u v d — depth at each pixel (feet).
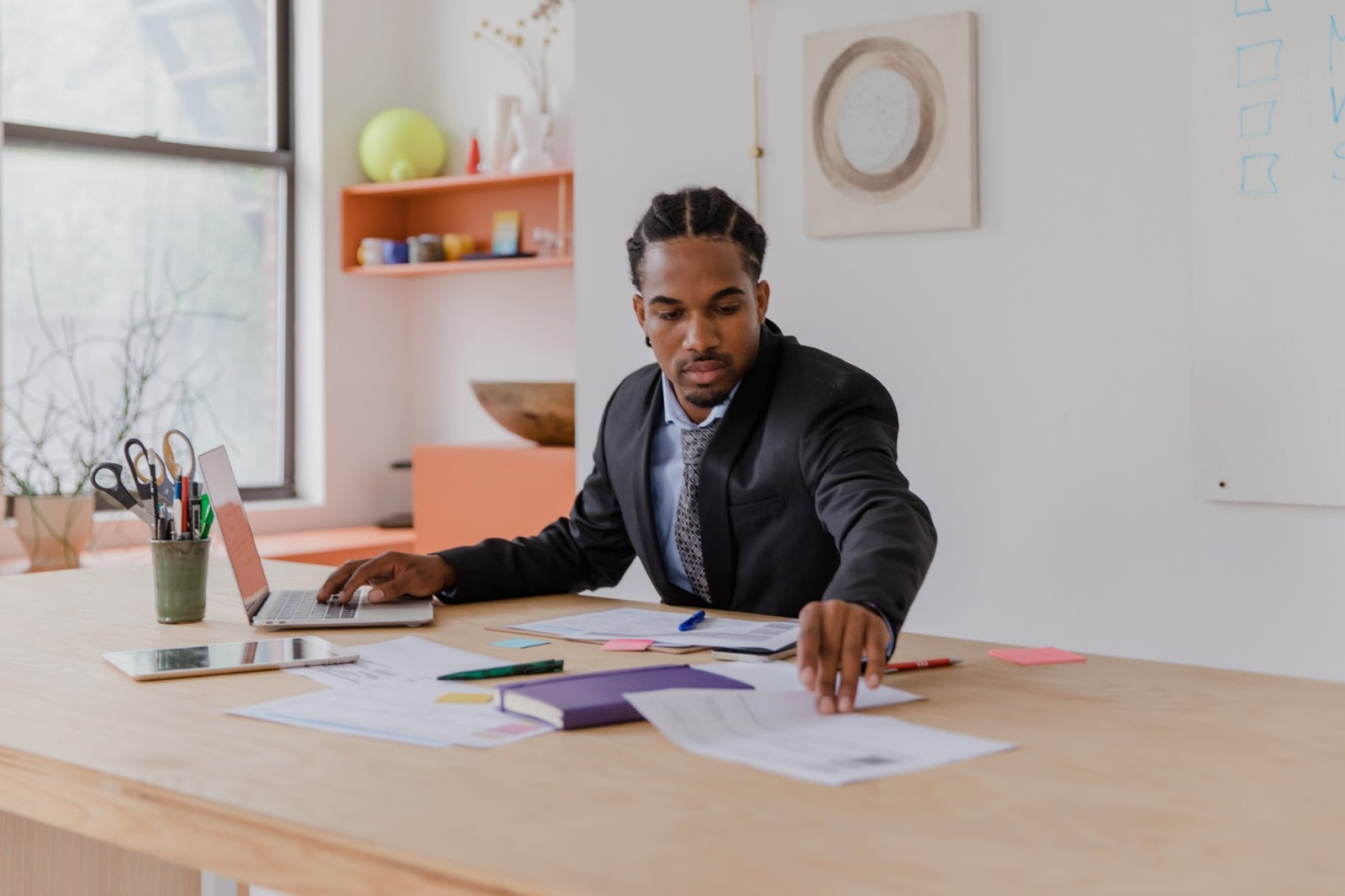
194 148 13.87
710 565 5.86
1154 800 2.91
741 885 2.43
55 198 13.09
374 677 4.24
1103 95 8.17
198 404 14.14
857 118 8.98
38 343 12.99
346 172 14.69
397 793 3.00
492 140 13.75
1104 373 8.25
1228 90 7.71
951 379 8.81
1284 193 7.55
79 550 11.41
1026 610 8.60
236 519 5.54
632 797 2.95
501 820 2.81
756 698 3.69
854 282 9.16
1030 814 2.82
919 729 3.50
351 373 14.87
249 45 14.46
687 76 9.80
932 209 8.71
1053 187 8.36
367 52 14.82
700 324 5.46
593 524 6.36
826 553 5.62
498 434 14.60
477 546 6.00
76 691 4.10
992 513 8.70
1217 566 7.92
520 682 3.91
